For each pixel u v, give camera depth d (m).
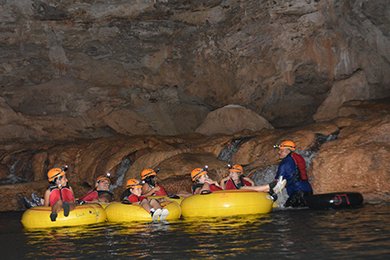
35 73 15.61
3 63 15.17
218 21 14.54
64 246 5.64
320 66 14.33
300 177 8.52
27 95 15.77
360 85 13.46
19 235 6.80
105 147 12.45
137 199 8.28
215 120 14.17
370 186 8.92
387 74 14.04
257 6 14.01
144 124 15.66
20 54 15.06
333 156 9.40
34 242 6.09
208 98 15.82
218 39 14.92
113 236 6.17
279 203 8.78
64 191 7.91
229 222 6.87
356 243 4.86
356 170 9.09
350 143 9.66
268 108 15.13
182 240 5.59
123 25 14.70
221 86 15.59
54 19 14.26
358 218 6.57
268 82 14.90
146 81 15.89
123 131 15.60
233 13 14.29
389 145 9.20
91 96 15.78
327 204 7.88
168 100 15.98
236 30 14.62
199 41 15.13
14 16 14.04
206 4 14.02
